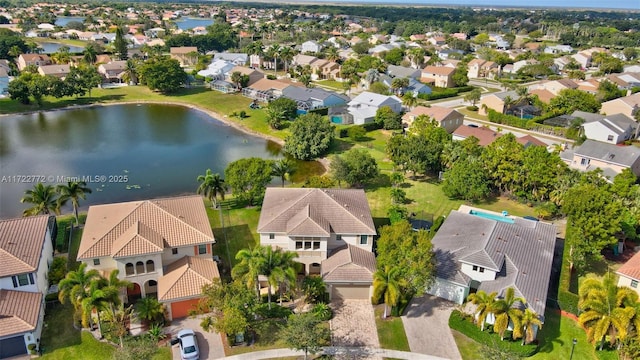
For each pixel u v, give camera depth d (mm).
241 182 77250
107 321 50531
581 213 62719
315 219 59062
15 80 145750
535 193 81625
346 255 58125
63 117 138000
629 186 78312
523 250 59406
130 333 49969
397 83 164875
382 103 134250
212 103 155250
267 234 59438
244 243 68250
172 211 60469
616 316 43750
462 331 51125
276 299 55750
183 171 99938
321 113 139000
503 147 84500
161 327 51031
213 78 183750
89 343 48719
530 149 81562
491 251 56844
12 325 46031
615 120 121000
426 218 77188
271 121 128375
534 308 49938
